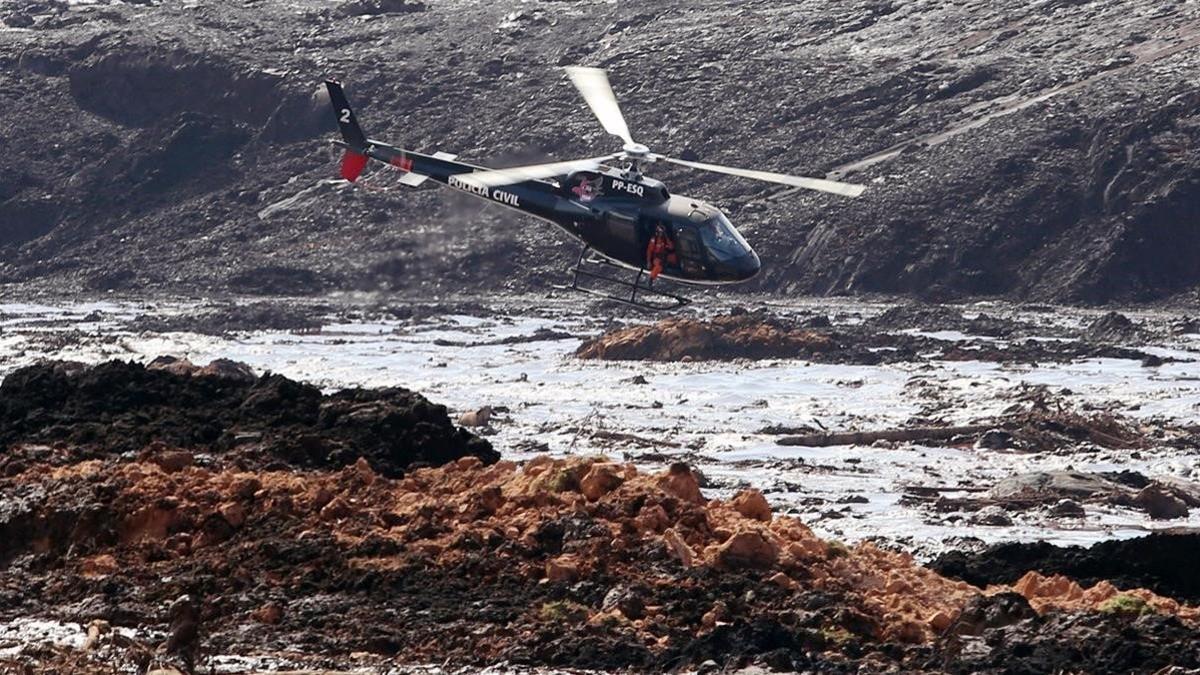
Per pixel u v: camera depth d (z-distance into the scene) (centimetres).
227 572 12688
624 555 12419
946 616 11569
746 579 12050
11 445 15812
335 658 11144
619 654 11006
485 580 12406
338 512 13488
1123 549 13188
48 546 13412
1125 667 10706
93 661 10912
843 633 11394
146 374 17275
